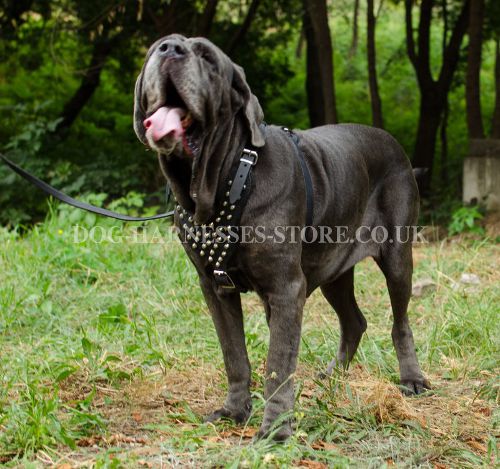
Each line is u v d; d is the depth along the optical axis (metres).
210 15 12.59
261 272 3.84
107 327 5.76
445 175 13.46
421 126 13.34
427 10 13.10
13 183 11.54
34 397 4.15
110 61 15.94
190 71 3.46
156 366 5.06
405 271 4.89
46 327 6.00
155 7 13.23
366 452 3.83
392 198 4.91
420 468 3.63
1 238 8.15
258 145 3.73
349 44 21.47
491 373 4.98
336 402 4.36
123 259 7.61
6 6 14.20
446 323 5.82
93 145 14.48
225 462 3.55
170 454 3.63
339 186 4.41
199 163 3.67
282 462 3.45
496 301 6.52
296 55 19.41
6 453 3.73
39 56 15.47
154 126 3.42
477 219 10.11
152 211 9.13
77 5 12.98
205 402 4.55
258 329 5.91
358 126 4.93
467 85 11.51
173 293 6.66
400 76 19.75
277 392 3.84
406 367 4.89
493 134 12.88
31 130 11.81
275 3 14.66
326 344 5.45
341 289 5.04
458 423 4.22
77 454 3.75
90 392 4.60
